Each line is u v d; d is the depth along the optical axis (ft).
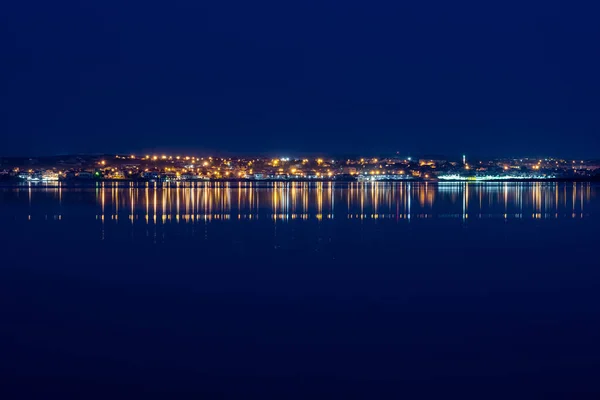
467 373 55.67
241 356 60.18
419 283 93.76
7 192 483.51
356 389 52.49
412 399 50.62
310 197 392.68
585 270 105.40
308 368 57.06
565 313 75.00
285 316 74.18
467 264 111.86
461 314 74.84
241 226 185.06
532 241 148.56
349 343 63.87
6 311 76.69
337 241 146.82
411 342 64.08
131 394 51.57
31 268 107.76
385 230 174.50
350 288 90.12
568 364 57.57
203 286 91.61
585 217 224.12
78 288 90.38
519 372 55.72
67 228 178.40
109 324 70.90
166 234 162.20
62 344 63.62
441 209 269.03
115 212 245.86
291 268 107.24
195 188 628.69
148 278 98.02
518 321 71.46
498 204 310.24
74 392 51.93
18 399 50.47
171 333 67.36
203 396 51.34
